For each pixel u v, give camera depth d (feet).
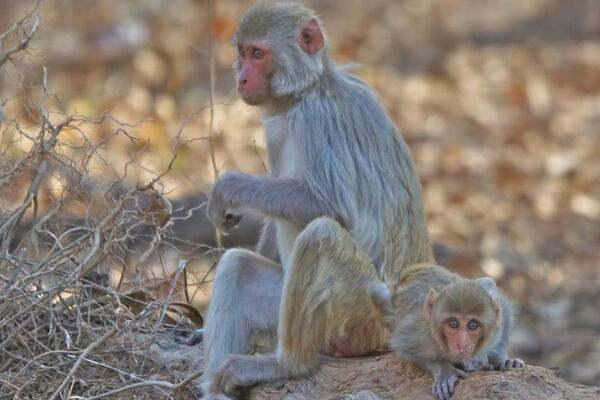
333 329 35.14
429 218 76.23
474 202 78.79
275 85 37.04
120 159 69.82
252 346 38.04
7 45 46.96
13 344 37.29
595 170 83.87
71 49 92.38
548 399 32.30
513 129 90.17
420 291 33.88
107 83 87.66
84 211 43.93
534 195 79.97
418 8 114.32
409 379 33.86
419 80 98.78
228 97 79.36
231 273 36.78
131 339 38.27
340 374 34.99
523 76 99.91
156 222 42.37
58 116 59.57
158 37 95.30
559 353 60.70
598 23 111.14
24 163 40.22
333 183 36.22
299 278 34.53
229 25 93.71
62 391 35.78
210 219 37.32
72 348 36.91
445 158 84.58
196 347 40.09
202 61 91.50
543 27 111.34
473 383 32.55
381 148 37.19
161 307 39.96
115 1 102.01
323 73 37.35
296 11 37.37
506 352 34.14
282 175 38.14
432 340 32.81
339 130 36.68
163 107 82.84
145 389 36.94
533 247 73.20
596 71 101.14
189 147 75.00
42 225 40.83
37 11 57.98
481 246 72.49
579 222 76.69
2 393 35.50
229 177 36.91
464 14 114.32
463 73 100.53
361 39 105.81
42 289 38.19
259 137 74.74
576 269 70.54
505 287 67.87
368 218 36.60
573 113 93.35
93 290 40.83
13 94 49.67
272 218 37.37
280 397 34.63
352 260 35.04
